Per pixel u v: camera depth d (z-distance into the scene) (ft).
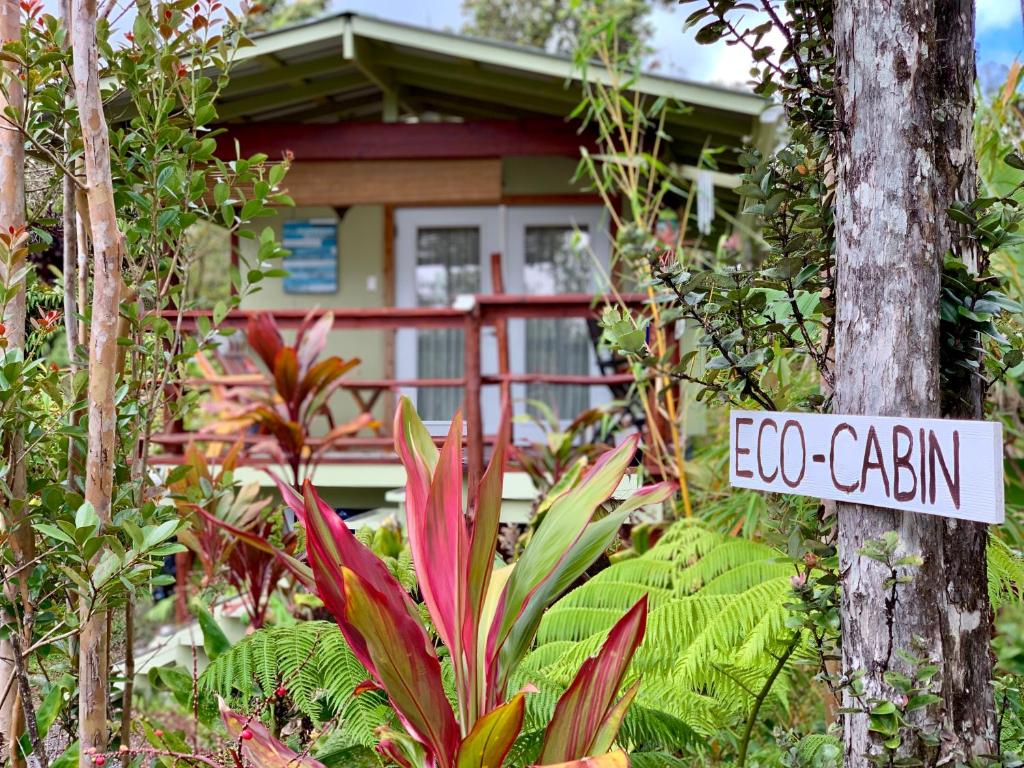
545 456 13.16
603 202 22.03
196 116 6.04
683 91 17.31
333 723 6.19
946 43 4.21
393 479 15.78
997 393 9.72
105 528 4.94
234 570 9.91
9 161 5.59
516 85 19.84
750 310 5.30
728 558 8.27
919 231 4.07
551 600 4.79
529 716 6.09
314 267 22.44
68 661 6.05
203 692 6.53
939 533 4.02
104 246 5.11
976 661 4.16
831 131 4.79
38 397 6.21
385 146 20.06
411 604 4.63
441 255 22.65
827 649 5.03
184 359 6.24
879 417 4.01
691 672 6.66
